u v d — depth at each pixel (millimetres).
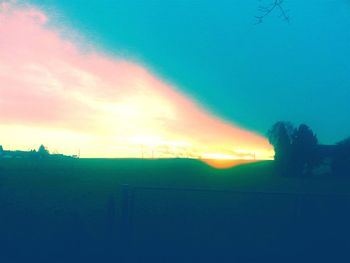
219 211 13352
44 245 8352
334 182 31578
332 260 8156
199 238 9641
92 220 11016
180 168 42812
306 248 8781
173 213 12773
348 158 35938
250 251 8664
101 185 23062
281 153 38031
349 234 9203
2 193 17281
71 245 8281
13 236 8945
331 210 10211
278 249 8805
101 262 7625
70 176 29172
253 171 39688
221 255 8383
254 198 16609
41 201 15031
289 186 27219
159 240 9281
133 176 32625
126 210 8516
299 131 38000
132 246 8461
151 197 16750
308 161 37406
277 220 11805
